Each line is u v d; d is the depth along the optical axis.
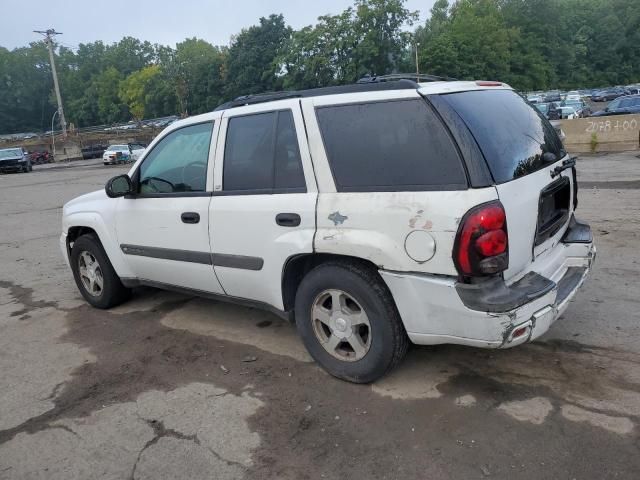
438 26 79.56
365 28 54.78
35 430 3.28
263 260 3.68
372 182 3.17
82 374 3.96
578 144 17.81
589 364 3.54
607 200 9.00
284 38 73.25
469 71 64.25
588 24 98.88
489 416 3.06
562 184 3.60
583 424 2.93
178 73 87.19
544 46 86.00
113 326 4.85
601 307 4.45
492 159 2.94
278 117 3.61
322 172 3.35
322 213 3.30
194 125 4.16
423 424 3.04
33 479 2.84
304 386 3.54
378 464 2.75
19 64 115.50
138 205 4.51
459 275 2.87
